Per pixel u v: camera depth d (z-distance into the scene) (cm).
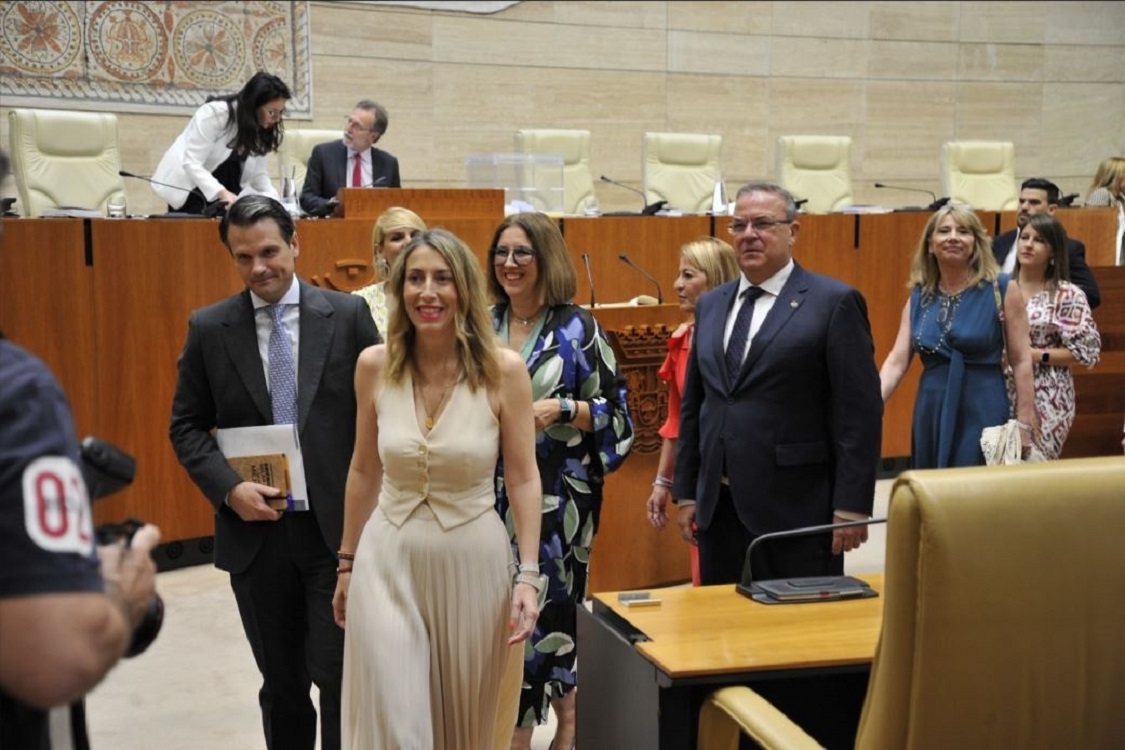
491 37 1024
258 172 661
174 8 871
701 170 907
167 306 550
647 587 523
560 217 654
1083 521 189
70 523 124
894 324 755
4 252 509
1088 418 656
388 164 735
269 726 325
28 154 682
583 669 271
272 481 312
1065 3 1264
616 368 366
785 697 272
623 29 1084
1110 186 816
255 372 316
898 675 193
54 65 825
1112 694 195
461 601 263
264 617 318
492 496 273
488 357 269
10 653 120
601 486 370
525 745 358
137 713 414
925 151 1228
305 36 934
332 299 325
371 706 257
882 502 704
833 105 1186
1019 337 435
